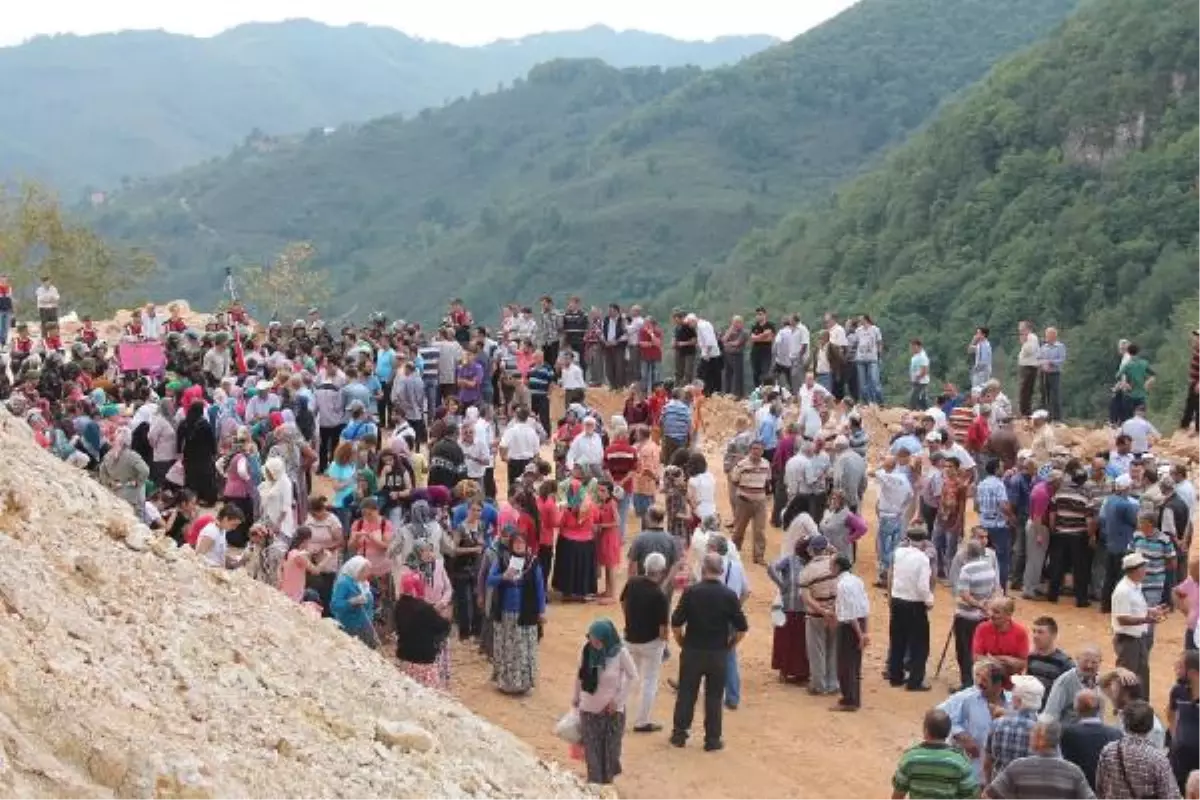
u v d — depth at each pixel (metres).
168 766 8.31
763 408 25.50
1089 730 11.98
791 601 18.09
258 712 10.34
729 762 15.75
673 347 34.12
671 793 14.92
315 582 16.00
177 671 10.24
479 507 18.67
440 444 21.00
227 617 11.96
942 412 26.02
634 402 27.14
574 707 14.16
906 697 17.84
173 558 12.36
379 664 13.52
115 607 10.73
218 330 30.22
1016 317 72.88
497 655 17.28
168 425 22.02
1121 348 30.12
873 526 25.81
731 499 23.36
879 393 32.75
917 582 17.81
